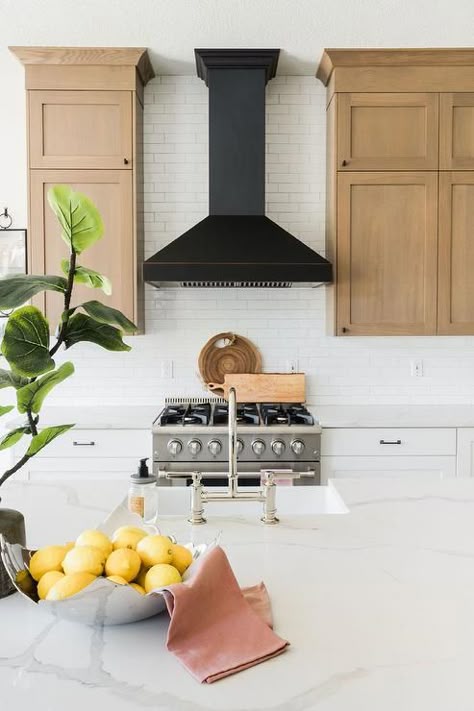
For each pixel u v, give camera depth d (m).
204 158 3.98
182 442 3.28
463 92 3.57
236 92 3.65
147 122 3.96
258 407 3.73
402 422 3.40
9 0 3.01
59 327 1.22
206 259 3.42
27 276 1.18
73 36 3.38
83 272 1.31
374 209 3.61
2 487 1.95
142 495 1.59
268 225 3.62
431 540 1.48
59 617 1.06
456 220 3.61
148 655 0.98
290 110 3.97
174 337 4.02
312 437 3.30
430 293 3.63
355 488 1.93
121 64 3.56
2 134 3.93
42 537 1.49
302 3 3.06
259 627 1.03
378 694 0.87
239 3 3.05
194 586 1.04
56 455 3.43
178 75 3.95
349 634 1.04
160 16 3.18
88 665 0.95
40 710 0.83
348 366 4.04
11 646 1.01
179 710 0.83
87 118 3.58
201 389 4.03
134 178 3.59
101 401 4.01
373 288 3.63
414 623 1.08
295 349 4.03
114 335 1.28
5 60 3.84
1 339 1.12
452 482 2.01
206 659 0.95
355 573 1.29
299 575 1.28
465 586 1.23
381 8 3.11
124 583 1.07
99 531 1.26
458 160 3.59
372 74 3.57
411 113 3.59
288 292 4.02
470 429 3.41
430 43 3.47
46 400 4.00
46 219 3.58
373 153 3.60
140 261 3.79
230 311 4.02
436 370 4.03
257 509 1.98
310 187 3.99
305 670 0.93
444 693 0.87
